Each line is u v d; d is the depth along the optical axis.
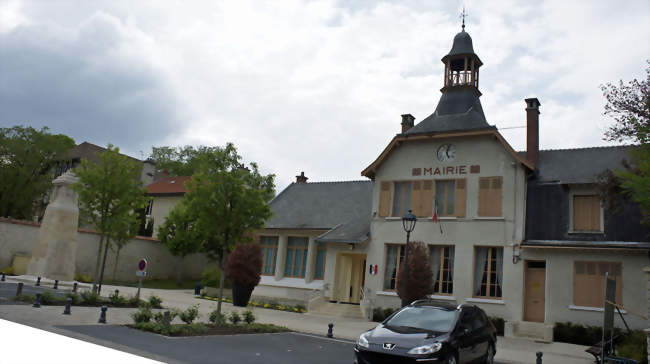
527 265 20.62
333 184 31.25
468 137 22.38
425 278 20.45
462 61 26.33
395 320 10.50
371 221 23.89
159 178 53.53
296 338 14.59
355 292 25.55
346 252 24.72
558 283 19.22
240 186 14.96
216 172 14.98
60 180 26.64
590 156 21.88
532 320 19.75
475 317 10.98
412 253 20.84
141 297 22.58
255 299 26.33
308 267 26.44
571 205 20.19
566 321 18.73
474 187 21.83
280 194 31.80
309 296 25.02
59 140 42.25
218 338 12.75
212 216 14.88
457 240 21.66
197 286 28.72
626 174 13.78
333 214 27.91
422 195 22.92
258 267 24.67
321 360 11.06
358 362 9.31
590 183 19.62
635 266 18.03
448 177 22.48
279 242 27.73
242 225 15.19
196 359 9.57
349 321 21.20
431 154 23.14
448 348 9.13
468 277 21.03
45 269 24.84
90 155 47.72
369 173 24.70
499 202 21.19
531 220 20.70
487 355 11.04
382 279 22.88
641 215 18.70
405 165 23.67
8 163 40.12
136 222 24.77
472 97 24.92
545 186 21.08
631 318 17.66
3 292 17.69
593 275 18.75
